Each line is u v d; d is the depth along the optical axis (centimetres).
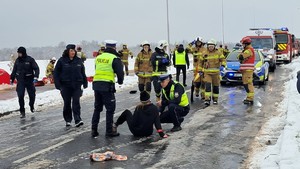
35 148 786
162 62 1255
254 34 2841
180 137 845
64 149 774
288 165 591
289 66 3166
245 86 1277
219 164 660
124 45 2450
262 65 1817
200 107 1225
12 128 990
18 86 1162
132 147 776
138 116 858
